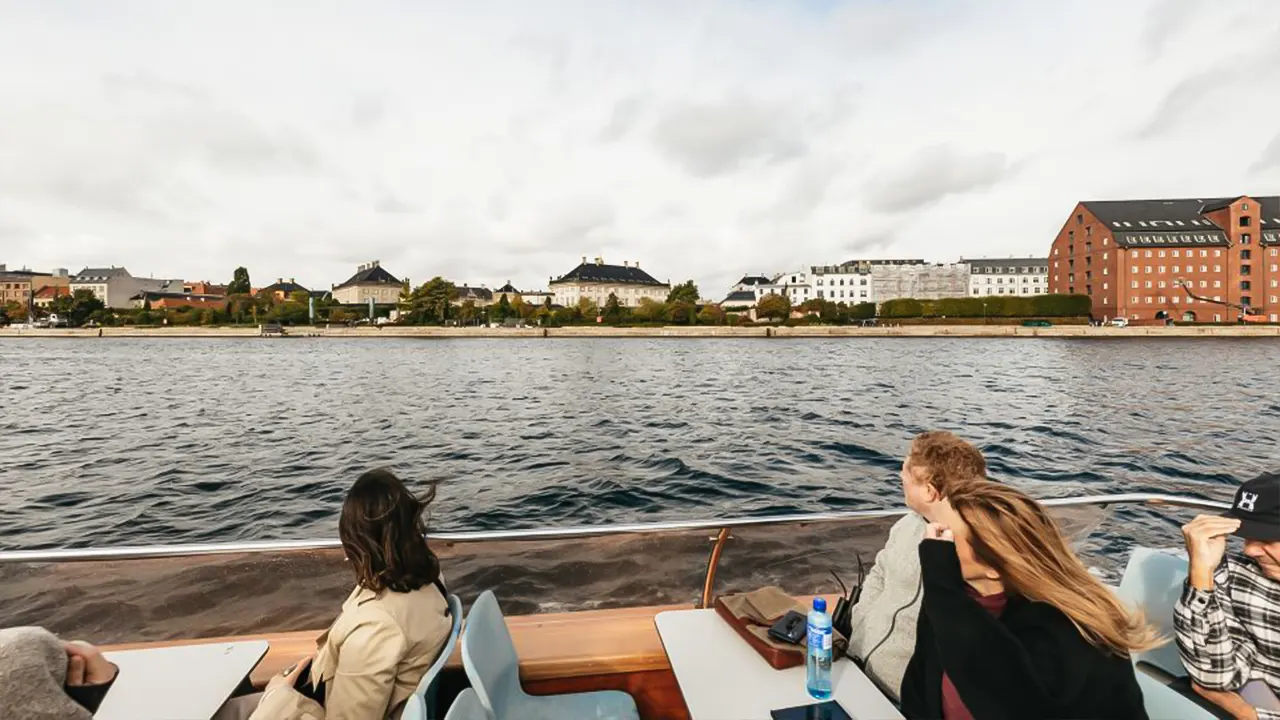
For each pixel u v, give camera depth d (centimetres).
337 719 214
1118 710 183
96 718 239
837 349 7594
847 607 295
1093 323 10025
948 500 210
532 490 1196
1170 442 1691
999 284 15375
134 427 1989
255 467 1394
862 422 2064
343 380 3747
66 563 304
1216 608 241
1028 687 177
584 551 349
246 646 285
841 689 241
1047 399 2681
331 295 18962
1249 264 9181
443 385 3419
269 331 11881
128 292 17200
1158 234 9450
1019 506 194
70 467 1397
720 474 1321
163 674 264
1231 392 2878
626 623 338
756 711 226
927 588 200
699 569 349
